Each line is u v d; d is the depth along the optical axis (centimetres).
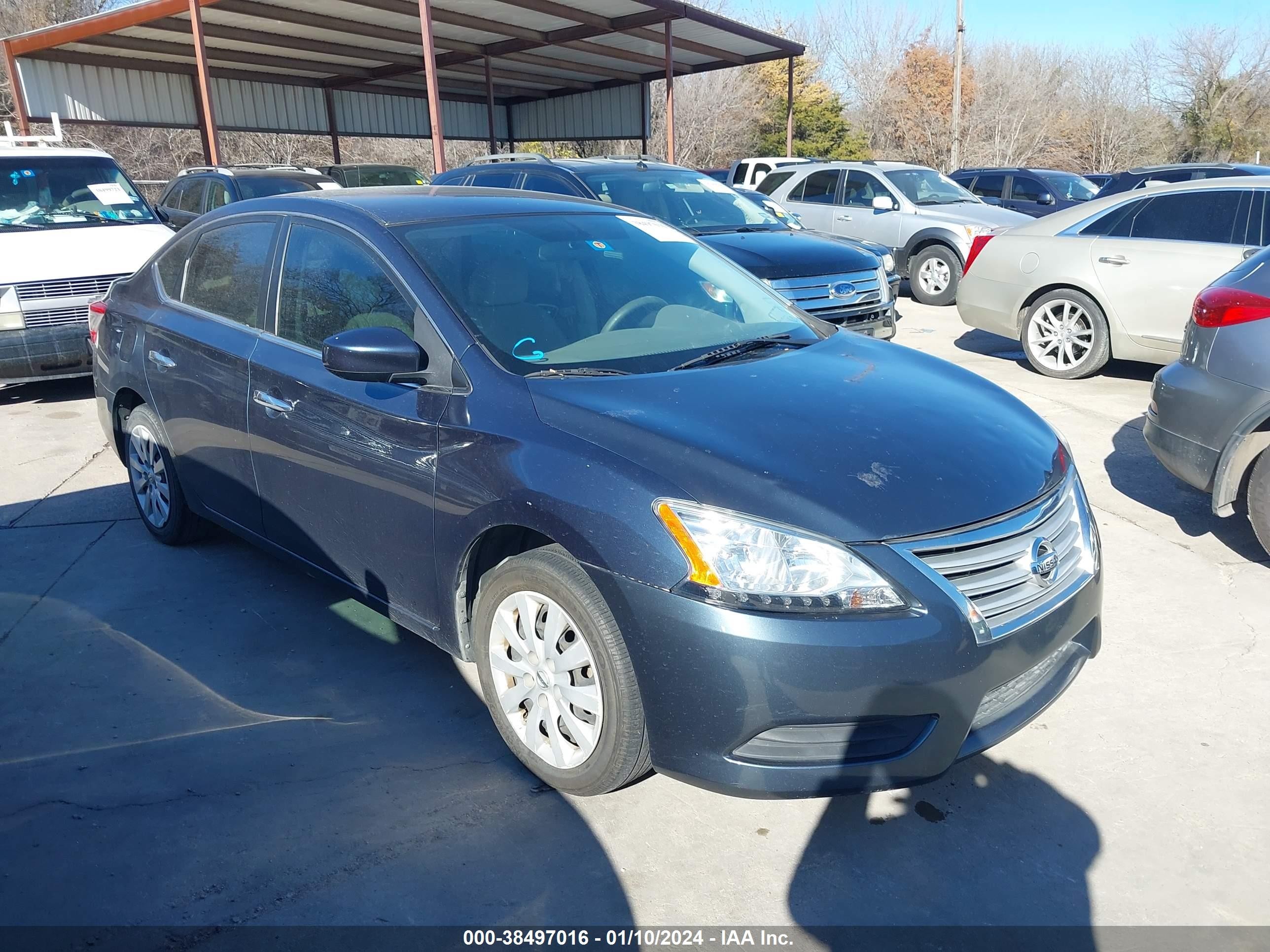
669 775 254
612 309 346
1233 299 412
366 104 2358
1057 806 279
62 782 290
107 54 1820
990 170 1747
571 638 272
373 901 243
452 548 294
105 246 759
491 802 281
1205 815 273
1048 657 267
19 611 402
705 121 4075
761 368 315
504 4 1567
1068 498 290
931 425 284
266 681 347
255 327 382
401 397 311
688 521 241
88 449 639
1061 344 789
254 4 1529
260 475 377
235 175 1144
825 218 1338
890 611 237
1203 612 391
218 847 262
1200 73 4725
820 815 276
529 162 902
